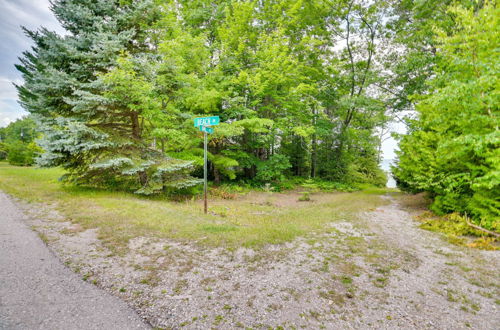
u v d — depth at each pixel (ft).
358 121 76.95
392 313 8.71
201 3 54.08
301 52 58.85
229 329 7.45
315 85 58.39
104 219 18.47
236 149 54.08
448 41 21.75
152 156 34.63
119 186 37.14
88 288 9.32
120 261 11.86
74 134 27.12
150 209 23.06
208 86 44.96
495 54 18.92
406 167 32.96
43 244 13.28
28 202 23.54
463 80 19.89
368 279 11.30
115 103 30.07
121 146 32.73
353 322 8.11
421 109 29.27
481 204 19.98
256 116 50.55
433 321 8.31
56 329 6.94
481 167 19.33
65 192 29.86
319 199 42.19
